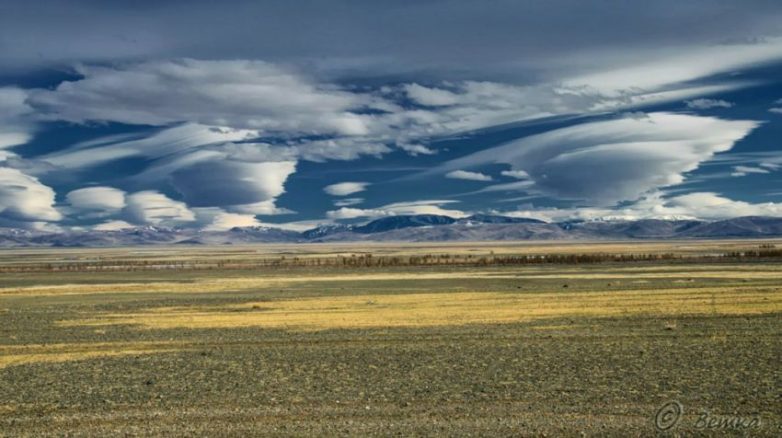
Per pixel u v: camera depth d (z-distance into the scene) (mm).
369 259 123062
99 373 25594
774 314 39000
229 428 17781
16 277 96688
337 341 32156
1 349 32500
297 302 53594
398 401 20188
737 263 97562
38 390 22734
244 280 82812
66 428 18141
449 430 17172
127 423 18484
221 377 24328
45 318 45969
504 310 43938
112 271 109000
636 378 22547
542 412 18641
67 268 119938
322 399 20625
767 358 25609
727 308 42406
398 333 34281
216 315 45344
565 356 26812
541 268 95312
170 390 22344
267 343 32156
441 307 46812
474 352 28250
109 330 38875
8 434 17688
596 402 19547
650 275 77062
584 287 62344
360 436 16859
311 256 193625
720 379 22156
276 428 17688
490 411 18859
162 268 116500
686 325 35375
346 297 57250
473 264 107125
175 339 34406
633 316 39438
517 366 25047
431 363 26047
